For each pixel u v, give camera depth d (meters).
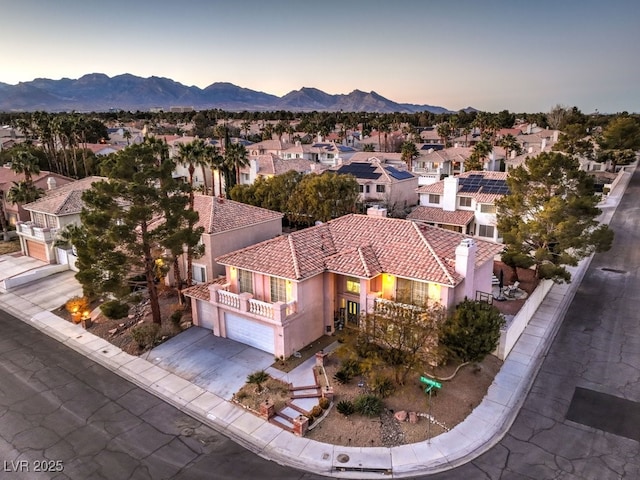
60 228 42.59
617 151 83.38
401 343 21.19
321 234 29.77
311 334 26.91
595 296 32.53
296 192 48.44
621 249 42.34
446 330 21.28
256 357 25.67
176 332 28.91
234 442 18.94
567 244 29.45
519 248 31.44
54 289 37.06
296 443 18.70
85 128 88.25
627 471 16.67
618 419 19.58
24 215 53.25
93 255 25.86
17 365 25.38
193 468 17.39
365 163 65.44
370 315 22.27
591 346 25.72
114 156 28.08
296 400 21.59
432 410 20.39
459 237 28.75
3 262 44.31
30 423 20.20
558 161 30.66
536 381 22.56
